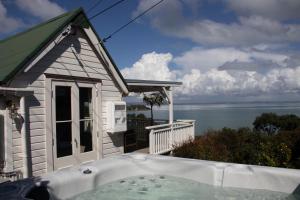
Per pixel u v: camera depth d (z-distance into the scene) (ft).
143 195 14.79
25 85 17.71
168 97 31.73
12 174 16.81
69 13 21.15
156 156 18.51
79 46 21.74
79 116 21.90
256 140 29.94
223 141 30.45
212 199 14.14
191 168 16.43
